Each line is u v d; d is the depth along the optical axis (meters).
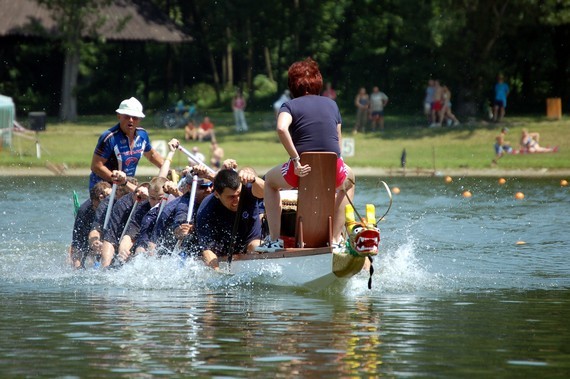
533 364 12.98
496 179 60.44
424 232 31.86
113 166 24.73
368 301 18.30
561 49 100.81
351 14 114.75
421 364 12.93
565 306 17.81
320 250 18.33
